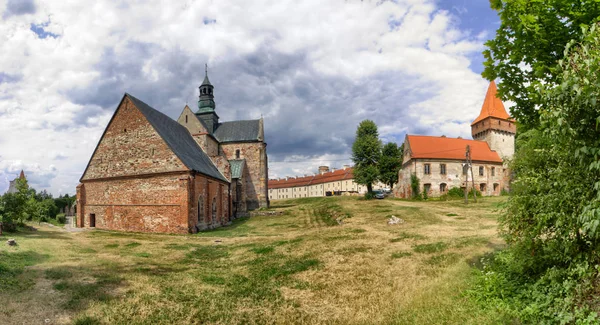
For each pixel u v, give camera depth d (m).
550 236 7.86
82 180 35.91
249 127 61.38
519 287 7.88
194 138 49.38
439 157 59.22
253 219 45.31
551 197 7.17
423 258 13.93
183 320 8.66
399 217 31.27
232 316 8.97
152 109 38.38
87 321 8.31
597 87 4.90
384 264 13.59
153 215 31.61
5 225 25.61
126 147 34.06
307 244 19.92
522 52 7.77
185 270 14.54
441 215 31.94
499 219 9.74
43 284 11.04
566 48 5.54
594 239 6.16
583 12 6.70
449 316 7.44
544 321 6.23
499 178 64.00
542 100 6.38
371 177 59.75
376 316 8.38
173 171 31.28
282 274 13.30
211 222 35.81
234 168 53.84
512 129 68.31
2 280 11.02
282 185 142.12
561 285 6.70
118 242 23.44
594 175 5.77
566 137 5.86
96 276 12.59
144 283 11.97
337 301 9.82
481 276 9.23
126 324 8.31
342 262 14.52
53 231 30.17
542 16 7.12
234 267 15.25
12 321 8.00
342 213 39.19
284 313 9.10
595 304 5.92
